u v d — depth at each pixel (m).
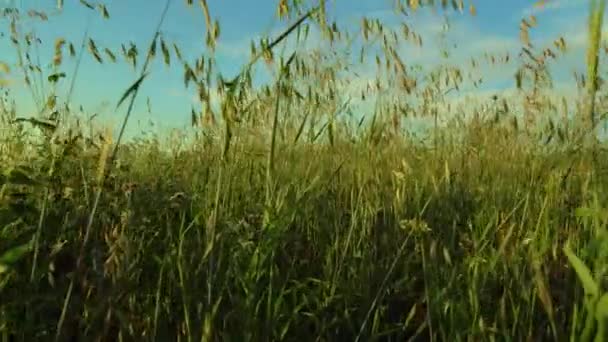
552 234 2.58
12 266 1.63
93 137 3.17
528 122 3.51
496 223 2.57
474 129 3.87
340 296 2.18
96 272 1.94
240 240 2.12
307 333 2.11
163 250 2.50
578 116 2.45
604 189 1.92
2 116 3.40
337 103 3.11
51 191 2.45
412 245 2.66
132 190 2.49
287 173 2.78
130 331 1.92
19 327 1.92
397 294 2.36
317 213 2.93
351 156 2.89
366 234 2.68
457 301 1.92
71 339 2.03
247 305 1.88
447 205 2.93
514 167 3.41
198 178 3.37
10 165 2.39
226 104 1.86
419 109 3.95
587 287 1.21
